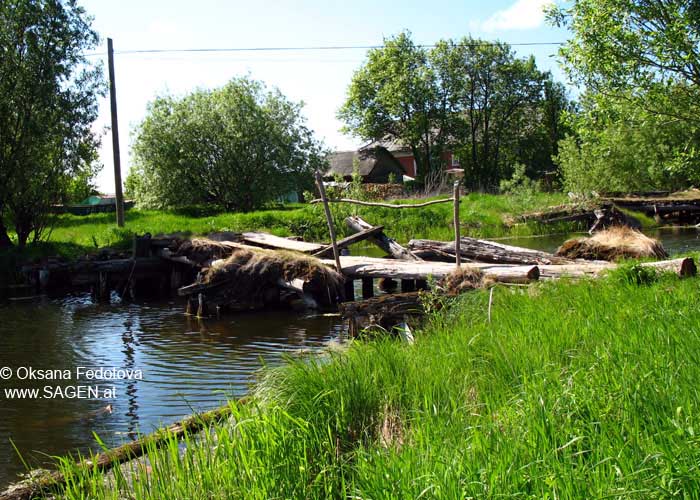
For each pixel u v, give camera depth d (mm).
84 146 26453
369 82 67625
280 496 4277
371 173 66812
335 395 5727
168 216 36438
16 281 21422
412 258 17094
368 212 30047
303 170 41906
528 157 70250
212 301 14875
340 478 4539
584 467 3674
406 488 3793
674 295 8297
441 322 9344
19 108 24953
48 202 25578
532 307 8773
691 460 3537
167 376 9734
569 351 6160
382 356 6691
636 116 12273
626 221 24781
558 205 32281
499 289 10484
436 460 4035
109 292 18391
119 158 28438
